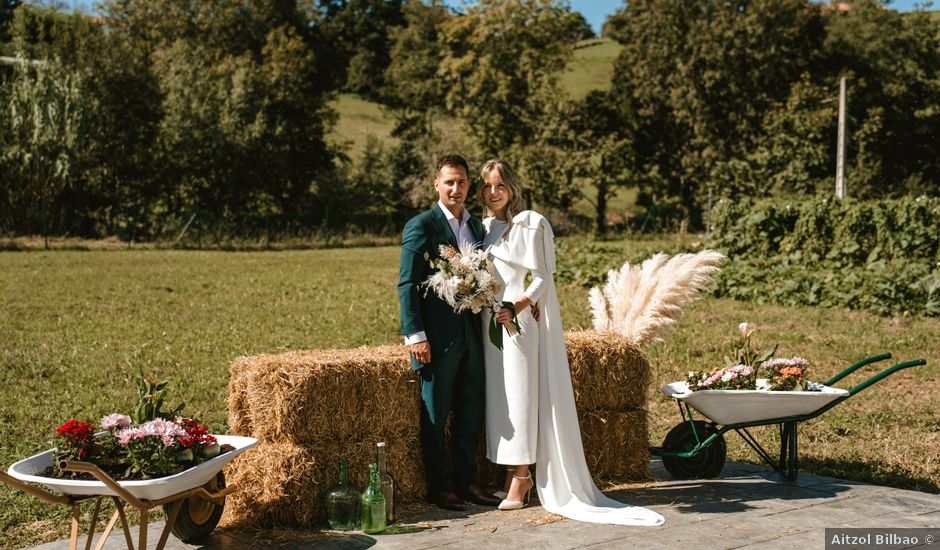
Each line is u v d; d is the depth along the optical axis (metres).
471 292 4.45
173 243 27.88
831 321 12.14
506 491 4.81
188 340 10.35
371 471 4.27
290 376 4.29
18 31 34.75
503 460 4.61
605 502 4.62
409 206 37.72
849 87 41.25
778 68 39.69
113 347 9.85
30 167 27.55
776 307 13.55
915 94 41.69
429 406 4.66
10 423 6.61
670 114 41.06
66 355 9.38
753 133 38.06
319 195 37.41
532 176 36.22
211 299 14.30
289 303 13.88
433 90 49.62
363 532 4.25
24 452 5.84
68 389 7.82
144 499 3.56
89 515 4.70
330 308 13.30
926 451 6.05
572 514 4.47
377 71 68.44
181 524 4.00
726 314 12.70
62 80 28.02
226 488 3.96
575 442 4.66
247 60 36.94
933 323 11.96
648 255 17.80
